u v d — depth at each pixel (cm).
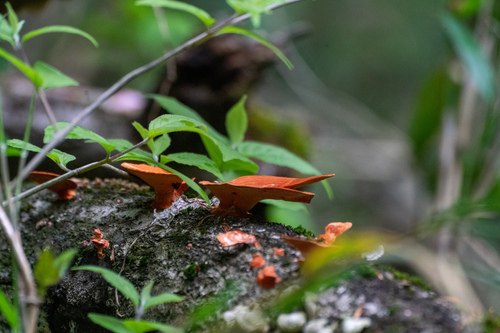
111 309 79
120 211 82
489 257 150
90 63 199
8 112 119
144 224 81
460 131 146
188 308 77
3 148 75
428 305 74
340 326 74
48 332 82
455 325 74
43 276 71
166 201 81
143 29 170
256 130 151
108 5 187
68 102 131
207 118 123
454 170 144
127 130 129
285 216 124
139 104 131
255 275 77
